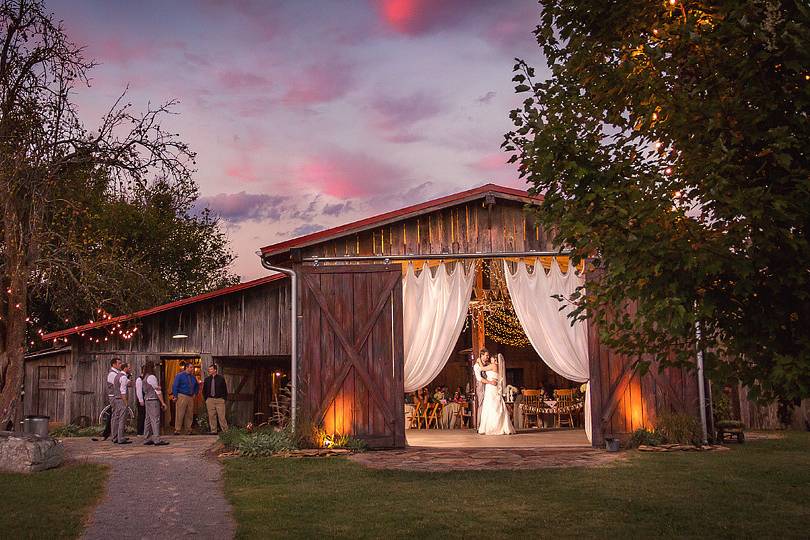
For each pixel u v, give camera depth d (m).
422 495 8.45
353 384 13.27
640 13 4.88
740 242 4.25
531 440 14.77
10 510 7.50
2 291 13.39
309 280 13.61
